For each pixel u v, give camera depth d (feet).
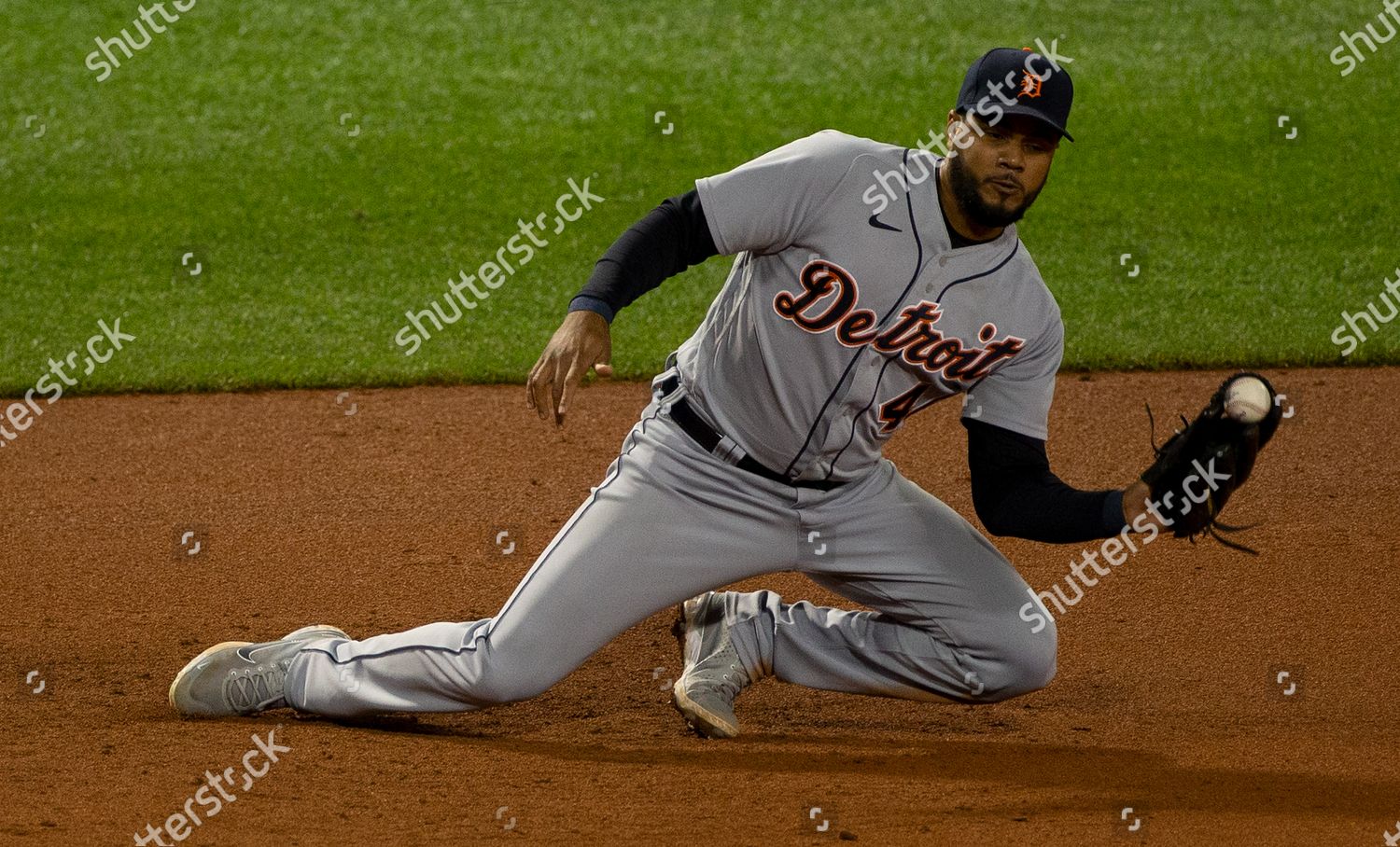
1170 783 42.16
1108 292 100.27
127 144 122.83
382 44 139.44
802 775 42.73
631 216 113.50
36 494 71.05
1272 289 100.58
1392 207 113.91
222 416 81.82
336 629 51.01
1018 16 145.79
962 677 45.47
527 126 127.34
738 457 42.86
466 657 43.80
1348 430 78.84
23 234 108.58
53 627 56.85
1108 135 125.49
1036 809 39.68
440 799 40.32
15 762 42.55
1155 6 147.54
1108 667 53.83
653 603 43.98
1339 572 62.18
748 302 41.65
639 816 39.09
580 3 147.84
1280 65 136.46
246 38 139.54
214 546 65.36
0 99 128.47
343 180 118.42
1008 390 42.57
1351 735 47.06
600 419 81.51
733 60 138.21
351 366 88.89
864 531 44.19
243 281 102.47
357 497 71.00
